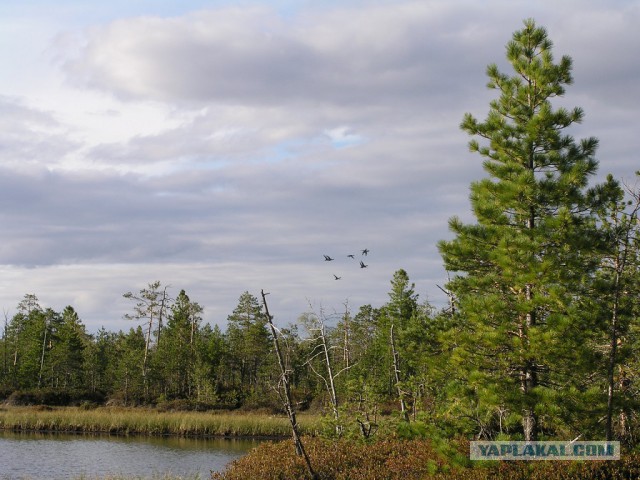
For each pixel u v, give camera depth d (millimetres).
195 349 71875
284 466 19125
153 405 65125
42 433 45656
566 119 16844
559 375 16094
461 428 16938
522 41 17953
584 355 14883
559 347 14781
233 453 36781
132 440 42812
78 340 74188
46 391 65812
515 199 16406
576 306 15383
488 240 16641
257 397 62594
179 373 70438
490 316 16250
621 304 16062
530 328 15109
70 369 73000
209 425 47281
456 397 16344
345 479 18031
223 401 64062
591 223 16312
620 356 15508
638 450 15430
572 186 16156
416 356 24062
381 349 48188
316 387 56594
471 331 17422
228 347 78125
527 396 14945
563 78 17609
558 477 13859
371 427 23562
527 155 17078
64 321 80438
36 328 76188
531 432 15688
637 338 17219
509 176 16891
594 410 14672
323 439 22969
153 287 80312
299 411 52281
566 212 15352
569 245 15633
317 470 18781
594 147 16938
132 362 68938
